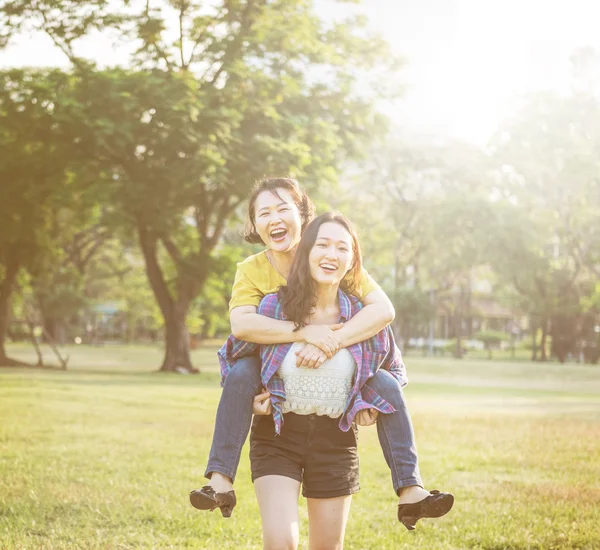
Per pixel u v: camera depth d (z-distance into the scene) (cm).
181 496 739
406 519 352
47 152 2970
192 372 3350
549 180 5475
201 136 2655
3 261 3572
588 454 1063
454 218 5656
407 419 364
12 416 1405
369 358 371
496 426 1409
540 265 5634
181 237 3559
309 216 409
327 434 369
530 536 604
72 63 2889
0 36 2755
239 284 392
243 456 1033
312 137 2930
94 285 7806
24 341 7288
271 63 3030
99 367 3728
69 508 684
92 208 3566
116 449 1036
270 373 363
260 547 572
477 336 7944
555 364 5338
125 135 2620
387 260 6275
